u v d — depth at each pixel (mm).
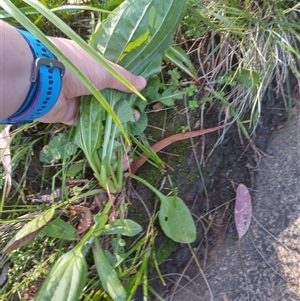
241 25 276
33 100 197
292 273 258
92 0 276
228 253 273
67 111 244
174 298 273
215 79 275
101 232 260
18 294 282
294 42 275
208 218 278
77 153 279
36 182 292
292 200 266
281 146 275
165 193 274
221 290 267
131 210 274
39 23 277
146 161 277
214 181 280
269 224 269
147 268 274
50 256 275
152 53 247
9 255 281
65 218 281
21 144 286
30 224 261
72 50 224
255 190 276
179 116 276
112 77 236
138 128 269
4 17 251
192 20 275
